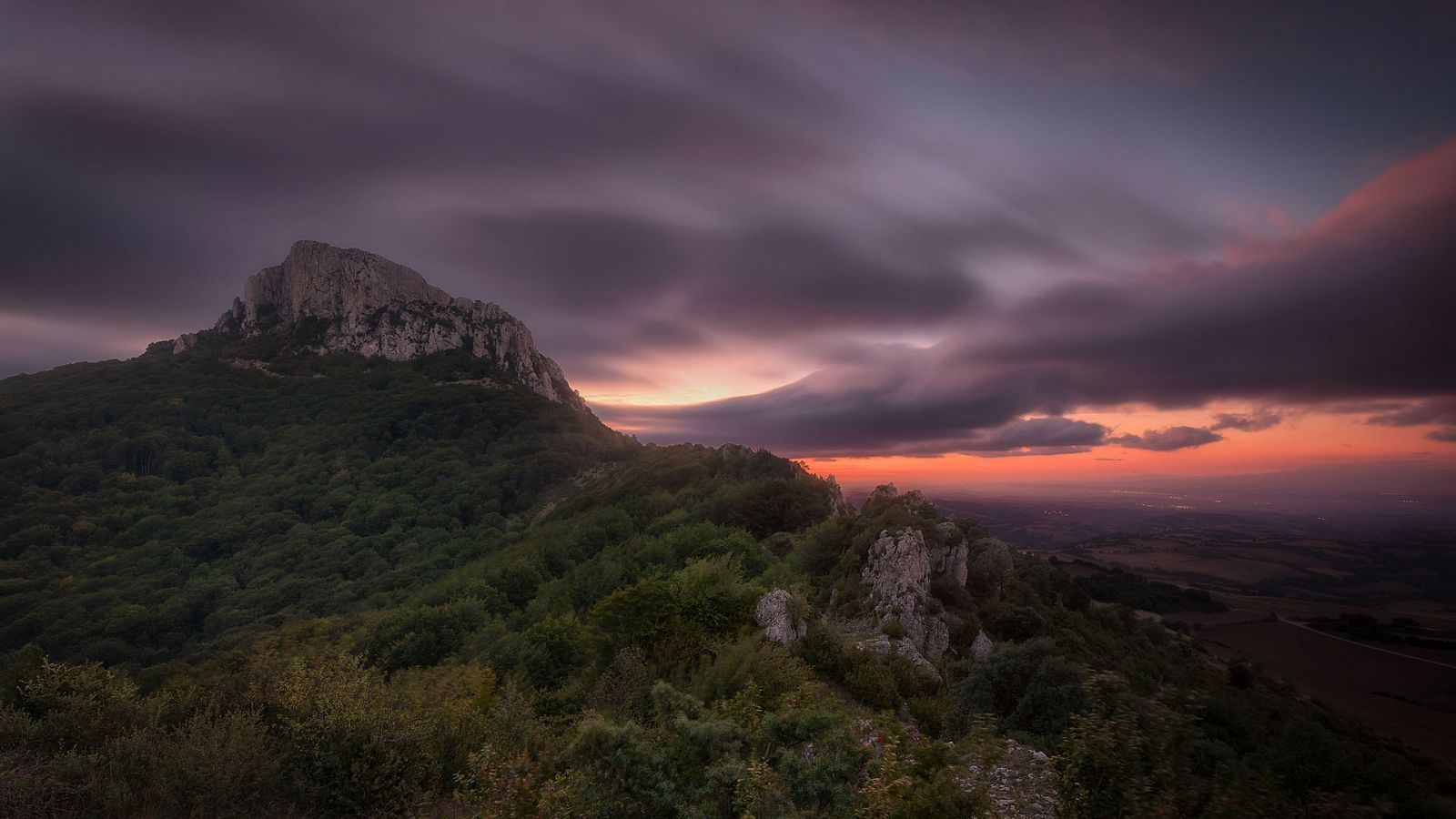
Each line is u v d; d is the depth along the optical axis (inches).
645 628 665.6
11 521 4443.9
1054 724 526.0
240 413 7101.4
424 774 375.9
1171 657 1939.0
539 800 287.6
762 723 346.0
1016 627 1336.1
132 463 5807.1
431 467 5772.6
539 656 946.1
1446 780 579.2
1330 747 442.0
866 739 476.4
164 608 3457.2
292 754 352.8
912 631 1155.3
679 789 285.6
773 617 706.2
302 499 5251.0
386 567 3956.7
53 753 328.5
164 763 319.0
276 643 1626.5
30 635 3169.3
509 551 3159.5
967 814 259.4
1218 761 249.3
